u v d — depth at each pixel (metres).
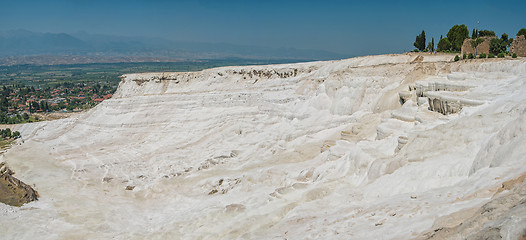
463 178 23.81
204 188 43.97
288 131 56.97
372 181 29.69
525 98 29.67
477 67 48.88
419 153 29.27
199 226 32.62
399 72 55.75
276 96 70.31
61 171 55.00
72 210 39.62
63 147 69.12
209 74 89.19
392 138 36.09
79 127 78.56
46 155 64.88
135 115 74.69
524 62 42.09
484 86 37.97
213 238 29.23
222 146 58.59
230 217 32.75
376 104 54.00
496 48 57.88
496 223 13.97
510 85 35.72
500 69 45.09
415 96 47.94
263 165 46.78
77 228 35.44
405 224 19.36
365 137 45.31
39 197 43.44
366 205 25.28
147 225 36.19
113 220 37.53
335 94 60.16
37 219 36.81
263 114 67.38
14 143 80.31
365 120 50.78
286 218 28.09
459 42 69.31
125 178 50.81
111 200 43.88
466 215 17.11
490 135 26.20
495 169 21.19
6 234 33.81
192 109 74.00
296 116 60.34
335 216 24.88
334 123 54.50
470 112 32.75
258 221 29.53
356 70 59.19
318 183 34.16
